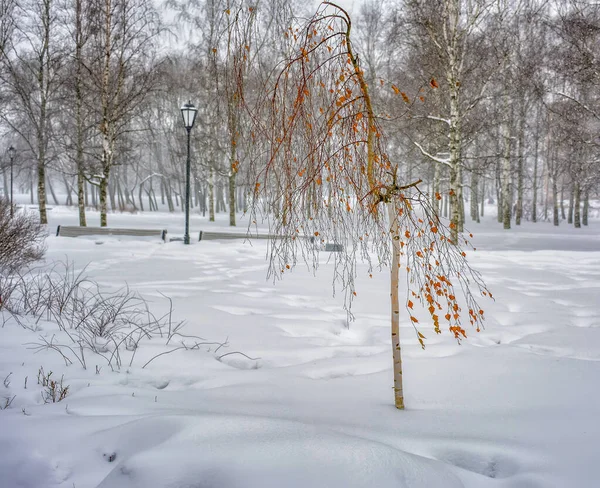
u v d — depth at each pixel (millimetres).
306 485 1883
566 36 13945
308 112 3127
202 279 8117
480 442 2395
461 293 7258
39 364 3715
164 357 4055
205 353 4238
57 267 8852
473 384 3396
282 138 3141
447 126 16641
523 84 15508
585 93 15180
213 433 2264
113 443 2260
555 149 25312
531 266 10141
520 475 2115
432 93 15703
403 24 14820
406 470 2020
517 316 5762
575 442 2375
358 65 3049
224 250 12570
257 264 10172
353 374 3828
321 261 10484
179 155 26172
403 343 4621
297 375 3705
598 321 5516
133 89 17953
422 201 2902
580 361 3875
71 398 3031
